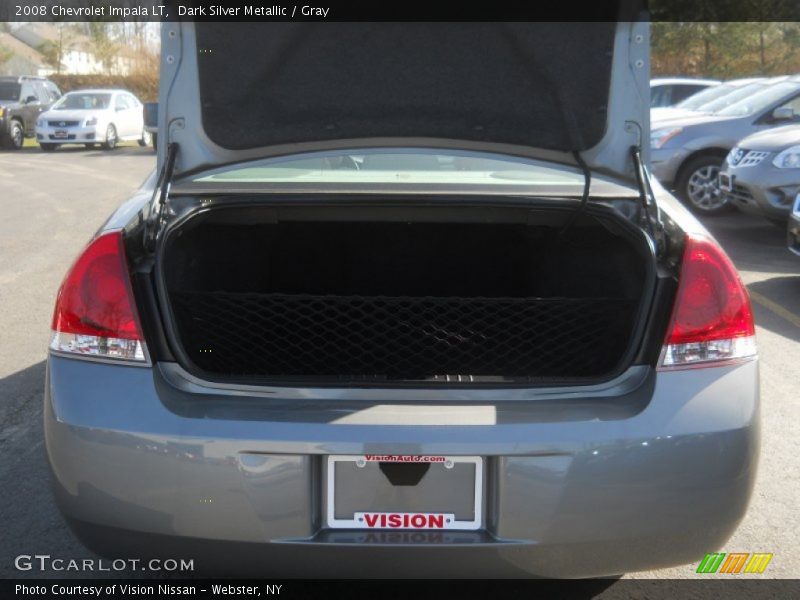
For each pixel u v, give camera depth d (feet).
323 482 7.14
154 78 128.26
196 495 7.11
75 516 7.48
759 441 7.51
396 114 8.54
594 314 7.97
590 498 7.08
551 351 8.00
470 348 8.00
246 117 8.49
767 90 34.55
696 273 7.64
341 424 7.06
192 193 8.70
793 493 11.23
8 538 10.21
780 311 20.03
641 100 8.43
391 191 8.73
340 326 7.98
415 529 7.19
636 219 8.30
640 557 7.39
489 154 8.79
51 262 25.31
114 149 76.74
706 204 33.42
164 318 7.57
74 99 77.77
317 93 8.43
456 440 7.00
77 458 7.31
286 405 7.22
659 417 7.20
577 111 8.46
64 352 7.62
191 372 7.46
